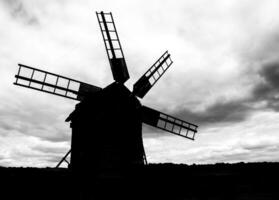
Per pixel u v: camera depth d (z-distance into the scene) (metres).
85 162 12.66
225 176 7.34
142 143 13.63
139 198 8.45
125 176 8.91
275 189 6.60
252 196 6.84
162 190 8.13
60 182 9.85
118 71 14.73
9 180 9.72
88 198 9.33
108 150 12.57
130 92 14.24
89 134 13.01
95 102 13.50
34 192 9.63
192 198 7.61
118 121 13.11
